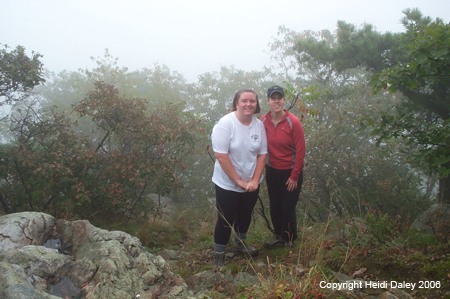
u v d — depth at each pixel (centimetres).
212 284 298
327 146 820
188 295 239
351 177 834
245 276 301
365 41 878
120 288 227
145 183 617
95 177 603
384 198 778
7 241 290
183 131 673
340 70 992
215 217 624
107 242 278
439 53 347
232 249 399
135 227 559
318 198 763
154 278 247
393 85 391
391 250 322
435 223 387
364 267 309
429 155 388
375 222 373
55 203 547
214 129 331
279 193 378
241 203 347
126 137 648
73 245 299
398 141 870
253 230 470
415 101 747
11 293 191
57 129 570
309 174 764
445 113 743
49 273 241
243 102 323
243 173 332
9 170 525
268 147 365
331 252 341
